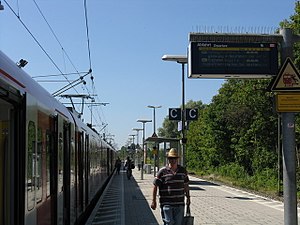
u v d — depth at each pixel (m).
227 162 50.53
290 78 10.21
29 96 6.75
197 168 59.75
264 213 17.97
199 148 58.69
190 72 10.30
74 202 13.55
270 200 23.22
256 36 10.44
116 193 28.56
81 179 16.41
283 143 10.18
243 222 15.52
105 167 37.38
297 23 23.66
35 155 7.26
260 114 37.78
